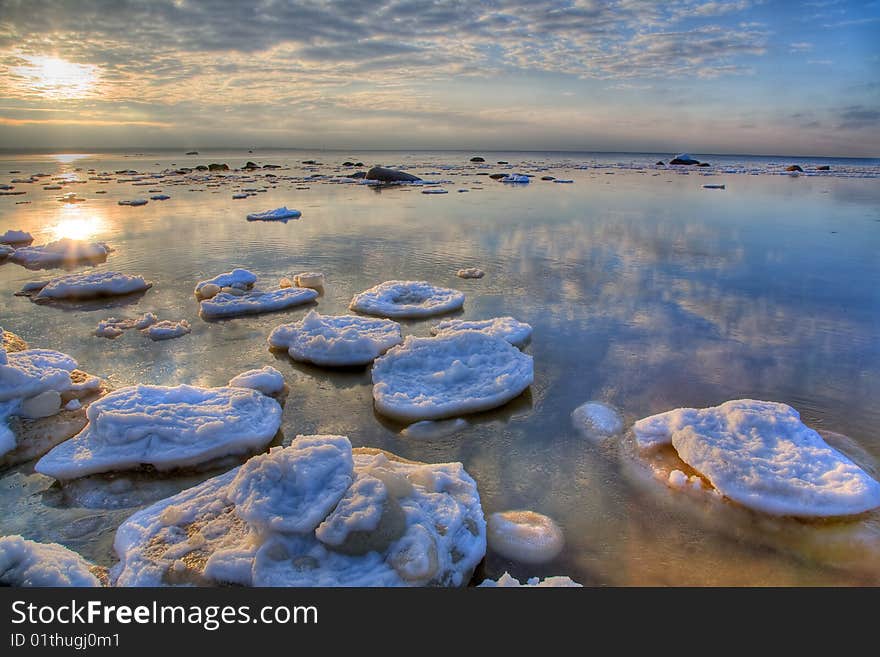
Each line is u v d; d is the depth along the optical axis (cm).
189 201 2189
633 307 904
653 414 573
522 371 623
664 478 467
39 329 807
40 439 515
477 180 3306
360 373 667
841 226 1614
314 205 2091
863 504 413
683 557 385
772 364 688
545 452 510
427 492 407
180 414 511
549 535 405
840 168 4678
